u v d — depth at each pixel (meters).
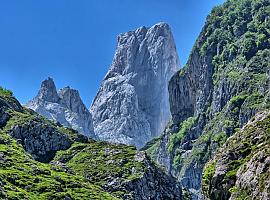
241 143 85.50
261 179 72.50
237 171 80.75
